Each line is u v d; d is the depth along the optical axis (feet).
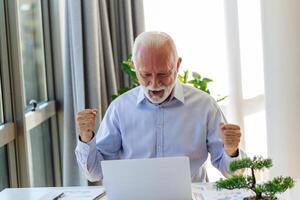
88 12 8.75
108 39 9.36
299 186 4.99
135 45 5.61
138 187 4.40
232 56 10.34
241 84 10.43
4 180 7.74
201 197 4.92
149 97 5.76
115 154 6.23
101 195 5.15
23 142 7.84
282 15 9.98
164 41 5.49
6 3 7.52
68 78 9.27
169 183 4.34
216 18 10.34
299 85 10.12
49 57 9.93
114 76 9.52
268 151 10.52
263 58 10.24
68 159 9.41
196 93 6.15
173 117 6.00
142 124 6.06
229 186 3.97
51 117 9.99
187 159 4.27
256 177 4.34
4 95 7.68
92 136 5.55
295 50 10.03
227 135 5.10
